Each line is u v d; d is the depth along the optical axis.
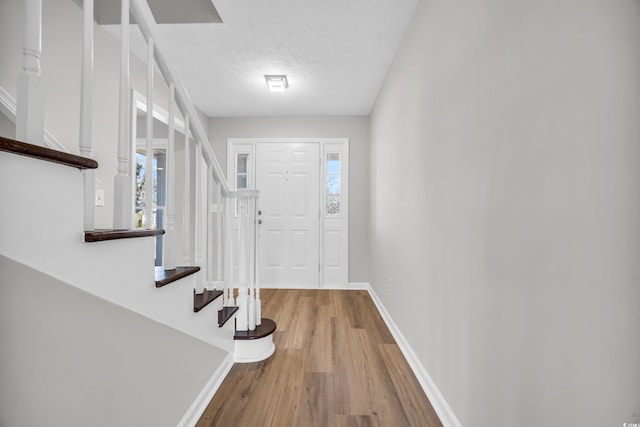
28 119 0.73
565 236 0.81
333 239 4.52
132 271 1.08
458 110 1.48
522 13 0.99
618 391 0.67
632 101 0.64
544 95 0.89
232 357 2.15
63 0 2.04
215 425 1.54
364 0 2.13
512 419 1.05
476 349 1.29
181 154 4.34
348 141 4.48
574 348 0.79
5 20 1.65
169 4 2.39
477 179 1.30
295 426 1.54
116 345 1.04
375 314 3.30
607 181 0.69
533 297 0.94
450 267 1.56
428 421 1.58
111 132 2.47
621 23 0.66
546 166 0.88
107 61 2.43
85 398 0.91
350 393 1.82
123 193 1.08
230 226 2.25
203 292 1.83
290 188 4.53
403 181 2.49
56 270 0.76
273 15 2.29
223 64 3.04
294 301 3.81
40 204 0.72
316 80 3.37
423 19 2.02
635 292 0.64
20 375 0.72
